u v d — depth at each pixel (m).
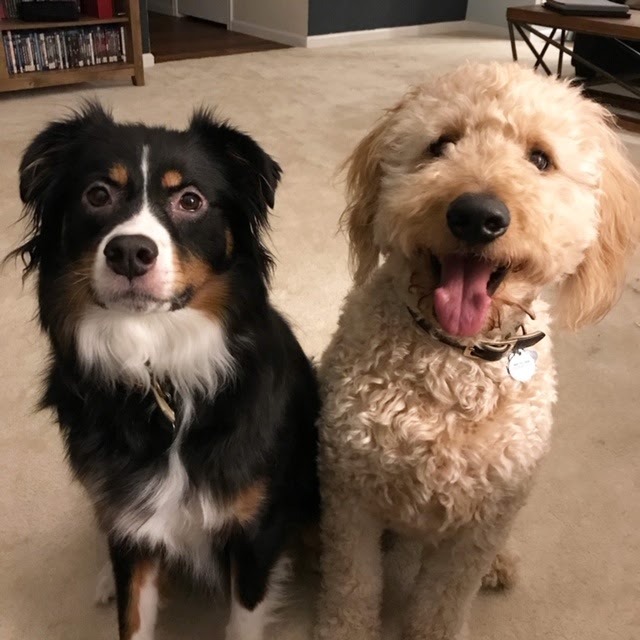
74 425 0.63
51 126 0.61
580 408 0.97
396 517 0.64
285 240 1.32
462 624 0.69
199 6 3.41
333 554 0.68
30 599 0.71
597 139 0.60
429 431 0.58
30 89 2.18
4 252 1.23
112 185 0.57
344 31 3.07
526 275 0.55
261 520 0.65
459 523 0.62
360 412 0.60
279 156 1.68
